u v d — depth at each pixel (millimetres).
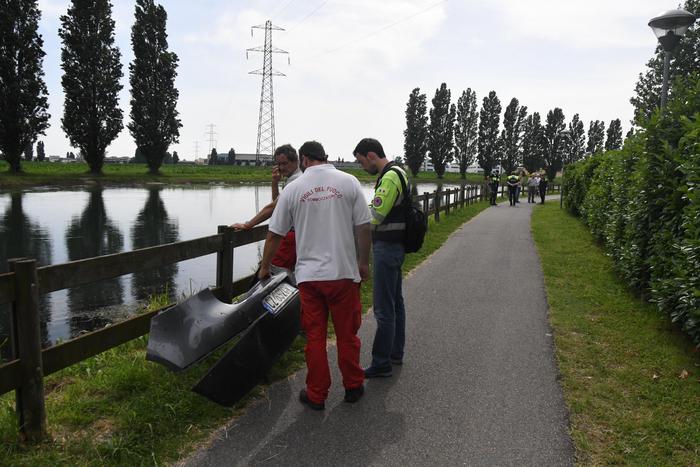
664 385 4094
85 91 49125
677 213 5312
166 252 4195
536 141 83500
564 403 3830
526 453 3180
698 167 4770
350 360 3770
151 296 8227
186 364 3676
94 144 50031
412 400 3875
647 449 3219
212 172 67000
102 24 49062
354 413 3660
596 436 3375
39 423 3125
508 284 7660
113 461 2980
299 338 5008
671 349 4852
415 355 4793
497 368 4484
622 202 8047
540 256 10078
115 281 10242
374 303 4262
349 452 3166
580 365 4535
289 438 3311
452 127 81000
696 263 4570
